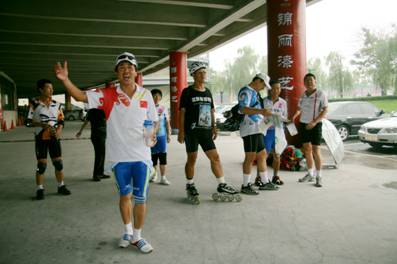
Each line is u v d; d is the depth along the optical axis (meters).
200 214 4.18
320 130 5.50
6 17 11.87
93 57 18.45
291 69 7.03
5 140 14.24
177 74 15.80
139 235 3.23
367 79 39.94
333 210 4.25
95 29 12.80
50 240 3.46
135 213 3.18
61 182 5.28
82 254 3.13
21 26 12.02
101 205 4.66
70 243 3.38
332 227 3.70
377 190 5.15
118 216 4.19
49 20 12.30
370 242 3.31
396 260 2.94
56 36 14.08
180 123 4.72
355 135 12.64
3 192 5.40
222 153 9.21
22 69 22.09
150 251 3.15
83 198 5.03
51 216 4.20
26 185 5.89
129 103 3.09
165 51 16.67
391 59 33.66
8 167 7.71
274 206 4.45
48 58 17.75
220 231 3.63
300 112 5.81
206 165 7.44
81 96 2.96
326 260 2.95
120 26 13.09
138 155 3.11
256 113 4.74
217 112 19.75
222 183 4.77
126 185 3.19
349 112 12.64
